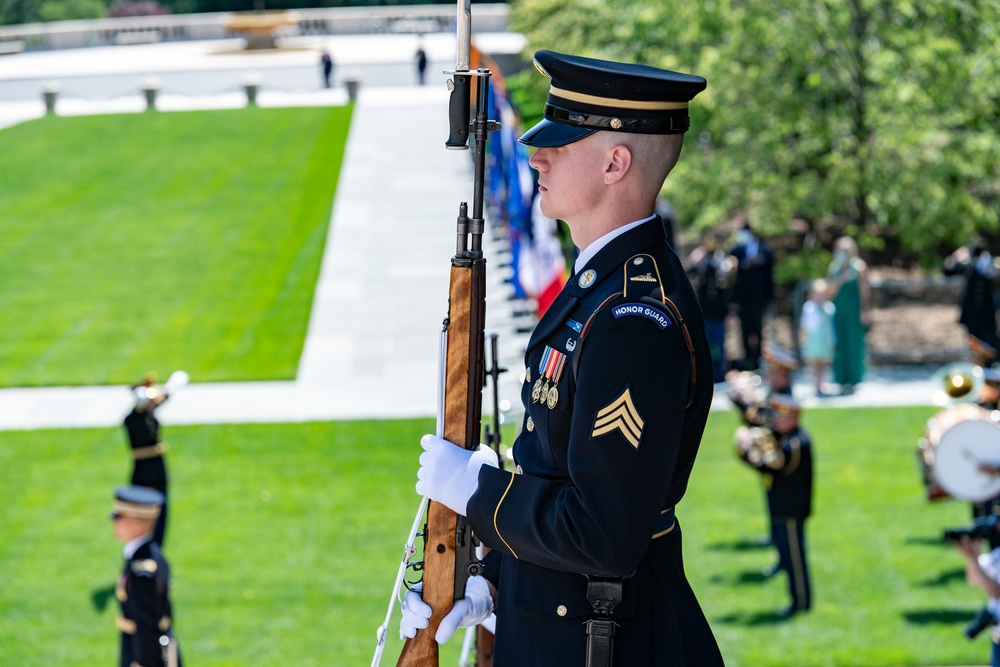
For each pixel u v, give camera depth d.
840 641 17.12
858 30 36.78
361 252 43.62
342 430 27.64
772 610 18.34
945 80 35.41
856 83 37.00
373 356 33.25
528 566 4.25
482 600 4.47
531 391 4.19
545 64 4.07
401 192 52.03
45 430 28.20
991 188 38.91
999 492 16.91
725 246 40.84
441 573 4.27
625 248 4.08
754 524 22.05
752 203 39.00
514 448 4.43
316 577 20.16
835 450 26.20
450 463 4.12
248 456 26.08
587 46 42.38
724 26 37.72
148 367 33.03
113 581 20.39
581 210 4.13
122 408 29.83
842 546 20.83
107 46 112.00
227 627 18.45
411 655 4.33
